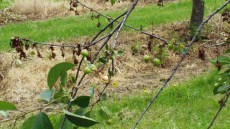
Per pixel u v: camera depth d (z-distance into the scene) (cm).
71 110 219
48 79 213
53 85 214
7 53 1337
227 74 412
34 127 197
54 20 2028
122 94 1105
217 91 396
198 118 915
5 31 1834
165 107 984
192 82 1127
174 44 357
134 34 1506
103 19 1920
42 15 2181
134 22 1753
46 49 1387
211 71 1234
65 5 2231
